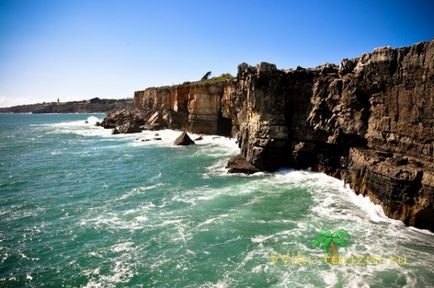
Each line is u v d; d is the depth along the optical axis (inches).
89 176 1510.8
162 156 1980.8
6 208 1066.7
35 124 5639.8
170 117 3535.9
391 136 979.3
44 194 1221.7
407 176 842.2
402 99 927.7
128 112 4913.9
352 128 1160.2
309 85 1371.8
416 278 613.0
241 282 624.1
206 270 671.8
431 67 811.4
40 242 820.6
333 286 597.3
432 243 747.4
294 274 641.0
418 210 807.7
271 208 991.6
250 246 760.3
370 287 590.6
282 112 1413.6
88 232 871.1
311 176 1318.9
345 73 1244.5
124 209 1039.6
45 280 661.3
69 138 3191.4
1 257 750.5
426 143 840.9
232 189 1202.0
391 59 962.7
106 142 2795.3
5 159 1988.2
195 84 2974.9
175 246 776.9
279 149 1411.2
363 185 1042.7
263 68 1389.0
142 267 693.9
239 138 1824.6
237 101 1961.1
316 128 1307.8
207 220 919.0
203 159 1840.6
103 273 677.9
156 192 1214.9
